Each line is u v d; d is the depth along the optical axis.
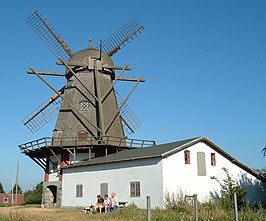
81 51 44.25
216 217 18.27
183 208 22.78
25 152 41.31
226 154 33.53
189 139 32.75
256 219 17.62
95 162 34.47
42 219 22.05
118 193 31.92
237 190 29.33
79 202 35.66
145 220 19.50
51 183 40.00
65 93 42.97
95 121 40.91
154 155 29.31
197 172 31.22
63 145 38.72
